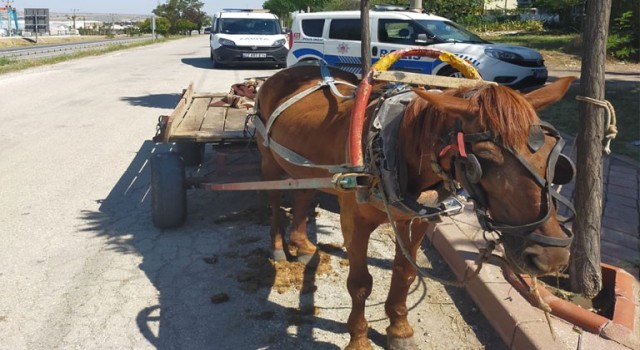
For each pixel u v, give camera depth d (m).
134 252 5.32
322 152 3.58
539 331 3.63
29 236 5.70
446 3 21.55
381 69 3.20
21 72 21.41
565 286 4.27
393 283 3.74
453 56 3.38
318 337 3.96
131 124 11.34
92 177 7.74
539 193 2.19
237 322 4.14
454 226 5.45
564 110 10.56
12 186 7.32
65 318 4.16
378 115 3.04
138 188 7.26
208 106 7.34
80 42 56.97
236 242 5.54
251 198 6.78
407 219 3.25
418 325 4.16
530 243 2.22
